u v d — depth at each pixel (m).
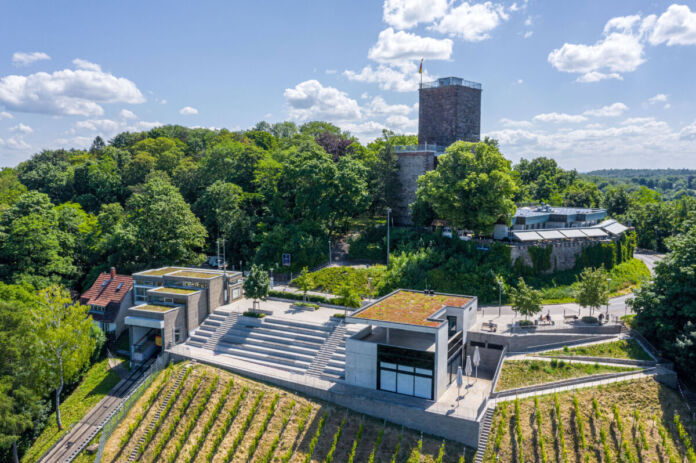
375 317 47.44
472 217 70.50
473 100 93.44
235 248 88.62
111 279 71.62
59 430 49.34
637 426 41.16
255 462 41.72
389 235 80.50
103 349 62.41
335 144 112.75
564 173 148.12
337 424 43.91
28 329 50.25
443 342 45.06
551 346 52.56
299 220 91.50
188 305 61.22
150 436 45.59
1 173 157.25
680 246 52.50
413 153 88.38
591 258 73.56
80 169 123.31
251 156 102.44
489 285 66.19
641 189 160.00
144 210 80.56
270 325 60.09
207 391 49.41
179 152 135.62
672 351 47.62
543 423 41.59
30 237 71.62
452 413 41.59
